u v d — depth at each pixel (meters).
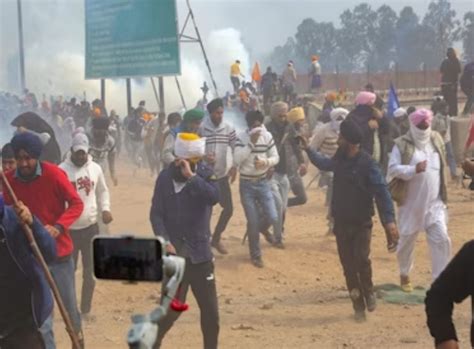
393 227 9.34
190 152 7.29
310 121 33.62
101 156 12.09
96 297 10.74
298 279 11.96
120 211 17.89
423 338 8.91
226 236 14.23
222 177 12.48
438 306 4.20
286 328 9.48
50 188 6.98
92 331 9.29
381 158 12.69
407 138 10.29
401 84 51.72
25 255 5.71
